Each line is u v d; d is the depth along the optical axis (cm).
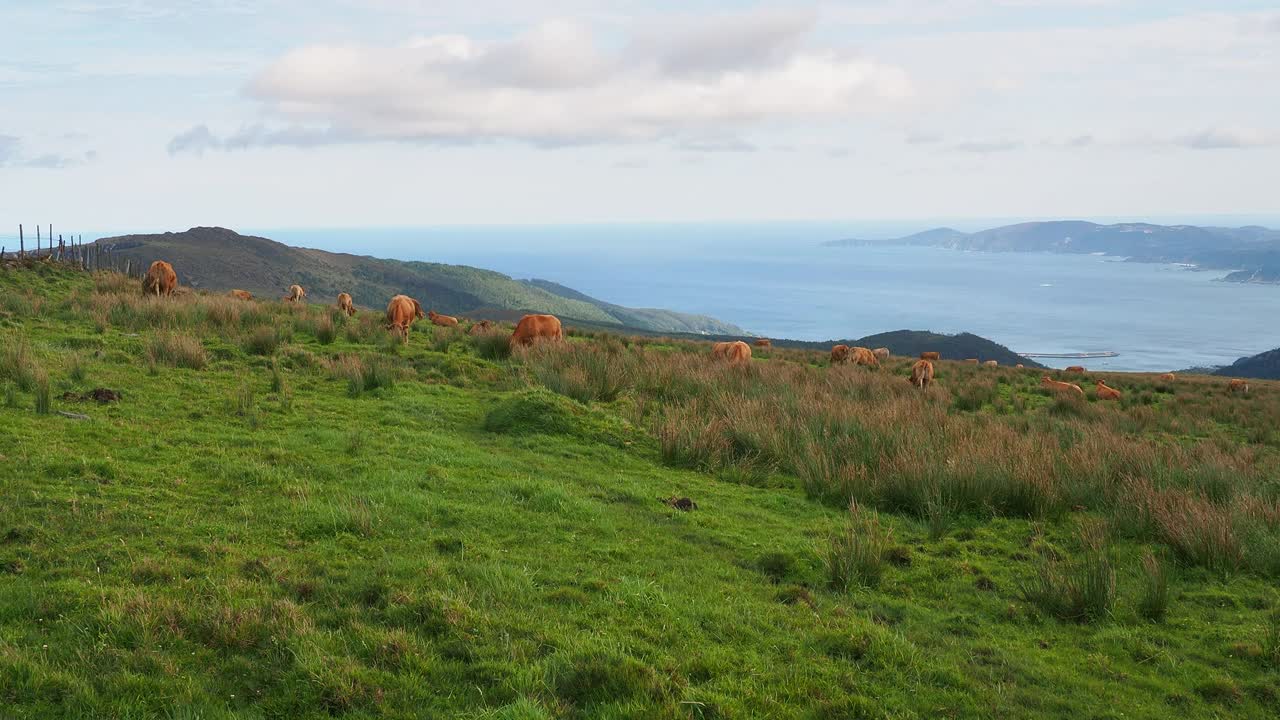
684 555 764
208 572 579
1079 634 665
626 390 1614
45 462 774
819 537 861
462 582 611
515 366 1719
